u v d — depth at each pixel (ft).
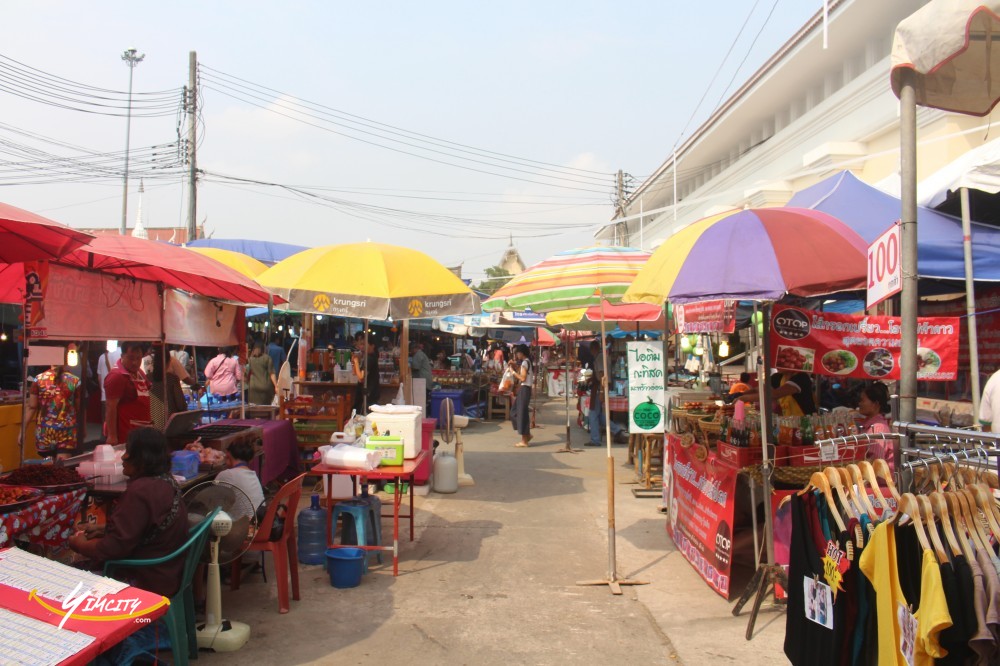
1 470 15.74
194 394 33.55
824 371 17.15
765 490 17.07
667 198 76.84
